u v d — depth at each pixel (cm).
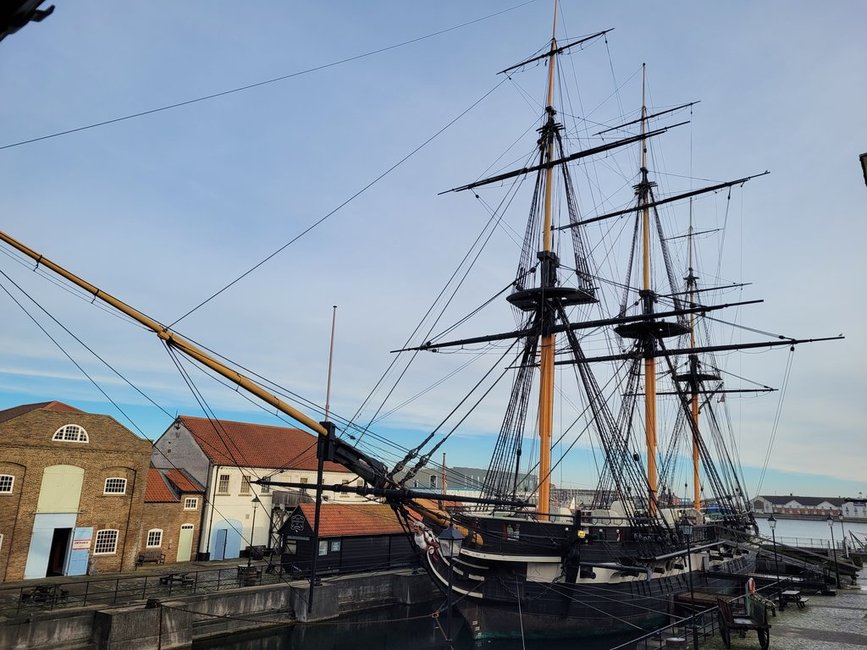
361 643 3186
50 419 3759
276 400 2017
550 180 3488
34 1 346
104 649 2578
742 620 2048
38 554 3609
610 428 3384
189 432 5103
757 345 4050
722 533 4125
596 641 2777
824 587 3491
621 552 2905
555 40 3606
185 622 2886
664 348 4719
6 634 2378
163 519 4388
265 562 4522
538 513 2880
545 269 3356
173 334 1794
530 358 3447
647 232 4706
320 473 2181
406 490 2317
